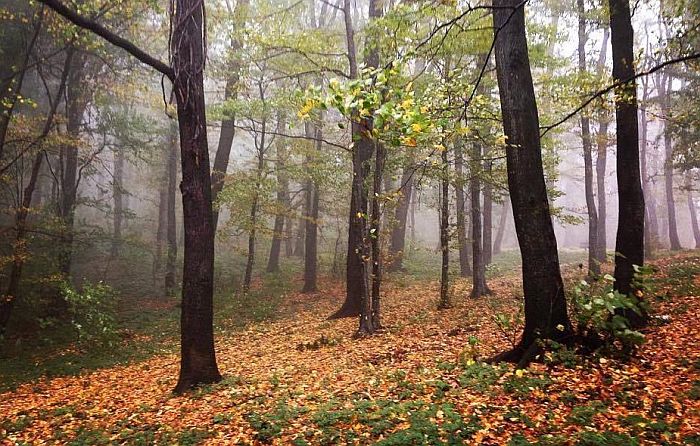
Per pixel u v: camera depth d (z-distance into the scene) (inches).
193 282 345.4
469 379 275.0
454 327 461.4
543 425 211.5
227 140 832.3
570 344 285.6
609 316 307.4
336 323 571.8
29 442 264.1
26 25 613.0
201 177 347.9
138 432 260.8
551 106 552.4
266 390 317.4
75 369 459.5
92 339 545.0
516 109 295.6
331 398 282.8
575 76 498.9
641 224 342.6
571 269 826.8
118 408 319.9
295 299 772.0
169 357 484.1
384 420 232.7
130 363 472.4
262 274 990.4
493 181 537.3
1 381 425.4
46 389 394.9
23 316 635.5
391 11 412.5
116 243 920.9
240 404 290.5
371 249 494.9
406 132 172.2
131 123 821.2
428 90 317.7
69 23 528.4
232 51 623.5
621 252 346.0
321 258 1013.8
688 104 735.1
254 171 764.0
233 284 859.4
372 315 494.9
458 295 674.2
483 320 468.1
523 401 239.1
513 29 297.9
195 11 345.1
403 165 511.8
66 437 268.5
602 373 257.1
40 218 748.6
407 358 365.7
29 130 603.2
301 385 322.7
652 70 245.6
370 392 287.6
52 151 672.4
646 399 224.2
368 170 545.6
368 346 429.4
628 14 349.1
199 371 342.3
